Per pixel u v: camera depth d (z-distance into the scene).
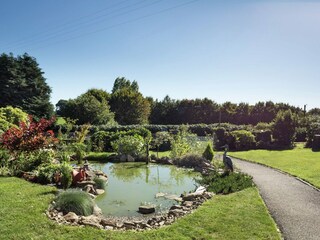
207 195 9.68
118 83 66.50
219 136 24.92
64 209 7.87
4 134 13.16
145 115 49.50
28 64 43.50
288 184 11.47
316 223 7.43
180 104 50.34
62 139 21.16
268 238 6.33
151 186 12.34
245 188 10.70
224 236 6.39
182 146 19.34
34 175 11.59
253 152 21.59
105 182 12.48
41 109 41.97
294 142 25.59
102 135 22.66
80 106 38.38
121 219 8.32
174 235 6.41
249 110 46.22
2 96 39.50
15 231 6.20
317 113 43.50
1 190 9.03
